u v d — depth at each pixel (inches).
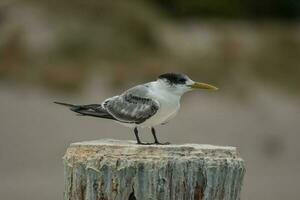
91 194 245.9
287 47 1334.9
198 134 845.8
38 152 765.3
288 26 1510.8
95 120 836.0
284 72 1223.5
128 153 247.9
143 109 307.7
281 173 760.3
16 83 989.8
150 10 1406.3
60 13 1232.2
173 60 1186.6
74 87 999.0
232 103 981.8
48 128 822.5
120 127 813.9
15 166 731.4
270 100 1034.7
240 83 1112.2
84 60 1130.0
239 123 898.7
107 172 243.6
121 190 242.2
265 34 1401.3
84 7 1261.1
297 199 690.8
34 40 1155.9
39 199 653.9
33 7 1224.2
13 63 1078.4
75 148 256.4
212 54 1247.5
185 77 315.3
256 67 1218.6
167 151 247.1
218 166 244.1
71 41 1170.6
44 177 708.7
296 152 829.2
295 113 970.1
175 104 312.3
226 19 1596.9
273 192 703.7
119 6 1300.4
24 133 807.1
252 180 735.1
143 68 1119.0
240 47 1295.5
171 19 1494.8
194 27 1432.1
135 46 1218.0
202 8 1599.4
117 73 1077.1
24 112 869.8
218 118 903.7
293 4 1695.4
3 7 1213.7
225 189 246.1
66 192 254.7
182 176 241.3
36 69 1060.5
